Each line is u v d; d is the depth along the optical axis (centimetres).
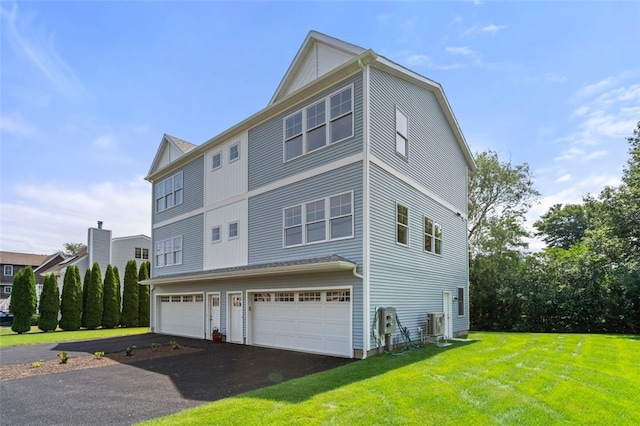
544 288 1936
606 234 1844
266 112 1312
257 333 1295
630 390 611
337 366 870
